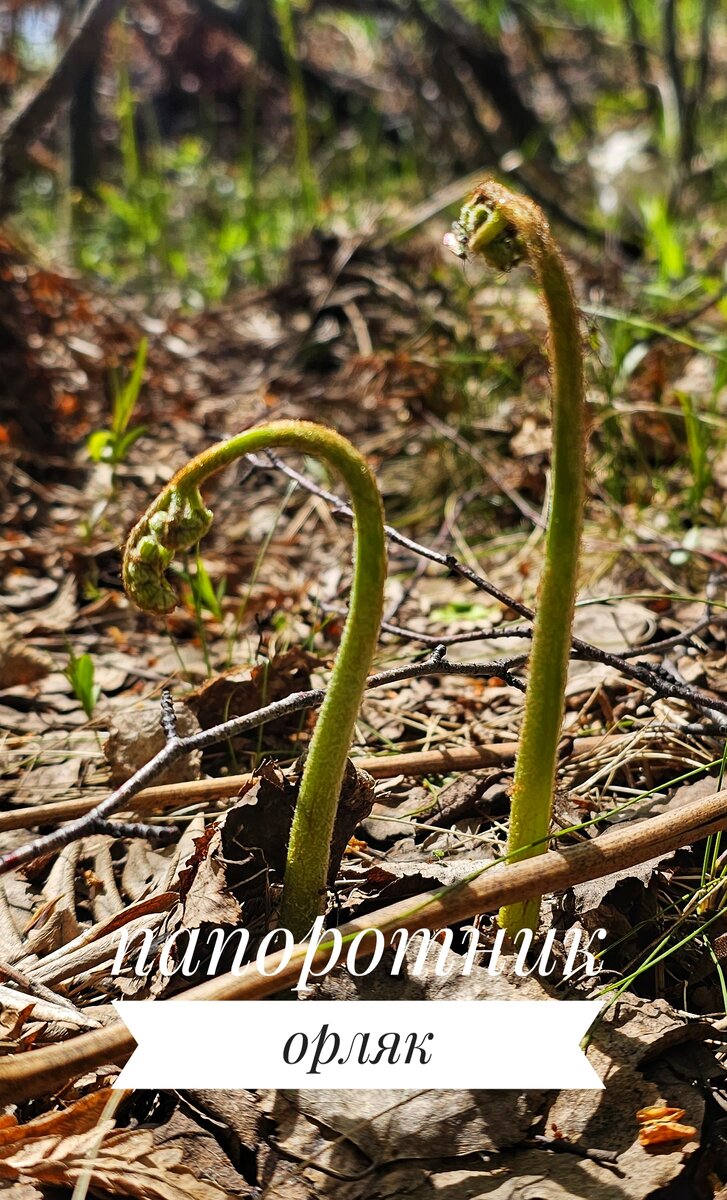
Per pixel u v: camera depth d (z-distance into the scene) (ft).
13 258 12.51
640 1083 4.25
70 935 5.41
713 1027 4.57
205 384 13.57
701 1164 4.09
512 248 4.08
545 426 10.84
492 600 8.83
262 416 10.62
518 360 11.95
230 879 4.75
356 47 28.35
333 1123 4.13
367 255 14.35
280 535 10.23
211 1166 4.07
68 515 10.34
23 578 9.31
